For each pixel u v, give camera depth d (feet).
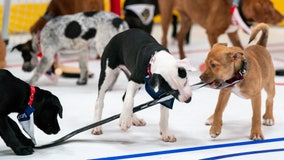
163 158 18.56
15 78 18.49
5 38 39.96
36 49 30.09
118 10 35.50
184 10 35.81
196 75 32.73
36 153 19.02
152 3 38.17
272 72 21.85
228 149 19.58
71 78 33.22
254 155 18.90
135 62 19.53
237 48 19.95
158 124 22.94
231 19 32.42
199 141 20.57
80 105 26.07
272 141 20.54
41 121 18.90
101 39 27.89
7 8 39.47
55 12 33.06
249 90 20.08
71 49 29.30
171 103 19.36
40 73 29.48
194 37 50.21
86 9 33.40
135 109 19.66
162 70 17.97
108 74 21.31
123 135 21.36
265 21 31.68
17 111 18.49
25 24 48.65
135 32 20.53
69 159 18.43
